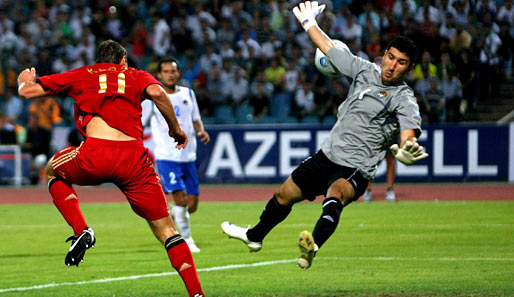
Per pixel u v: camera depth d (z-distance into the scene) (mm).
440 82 40406
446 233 22766
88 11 52125
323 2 47094
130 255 19797
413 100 12961
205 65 45656
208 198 34875
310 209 30719
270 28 48188
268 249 20438
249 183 40000
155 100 12414
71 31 50906
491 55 44531
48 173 12852
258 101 42406
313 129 38906
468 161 38375
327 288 15039
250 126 39656
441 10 45656
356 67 13523
